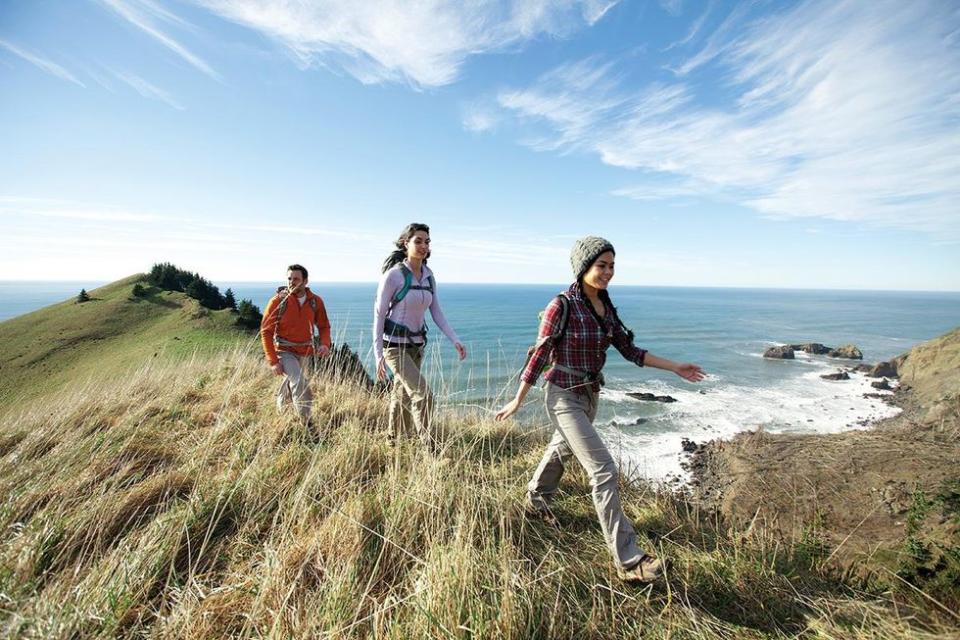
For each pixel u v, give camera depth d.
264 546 2.43
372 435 4.25
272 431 4.16
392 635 1.85
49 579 2.24
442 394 4.64
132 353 21.33
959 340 26.06
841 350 45.69
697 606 2.26
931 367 26.61
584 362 2.61
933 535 2.75
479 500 2.96
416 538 2.62
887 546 2.96
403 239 3.87
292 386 4.41
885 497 4.37
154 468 3.50
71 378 21.14
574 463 3.90
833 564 2.82
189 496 2.95
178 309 30.47
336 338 6.68
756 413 21.39
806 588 2.43
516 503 3.07
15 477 3.28
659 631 2.05
